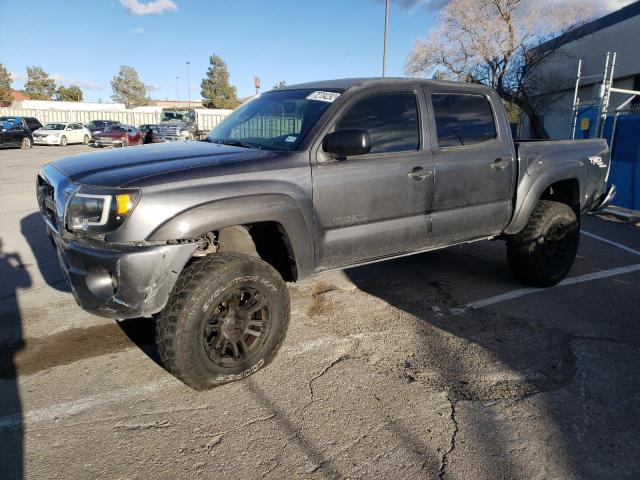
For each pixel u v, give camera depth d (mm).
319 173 3451
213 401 3104
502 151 4492
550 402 3111
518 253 4922
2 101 63719
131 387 3258
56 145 32000
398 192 3836
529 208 4730
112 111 49156
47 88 87188
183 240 2939
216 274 2986
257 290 3219
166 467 2537
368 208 3709
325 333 4055
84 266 2908
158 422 2895
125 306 2854
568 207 5047
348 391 3223
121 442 2723
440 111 4164
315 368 3500
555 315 4445
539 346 3852
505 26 25578
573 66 26516
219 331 3107
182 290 2939
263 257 3889
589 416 2973
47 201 3582
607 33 23891
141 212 2840
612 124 11016
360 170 3631
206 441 2734
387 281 5320
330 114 3582
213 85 82750
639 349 3820
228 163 3219
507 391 3236
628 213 9750
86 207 2918
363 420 2926
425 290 5059
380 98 3846
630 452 2670
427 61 27125
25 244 6797
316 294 4926
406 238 3990
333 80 4145
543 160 4785
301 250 3412
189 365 2980
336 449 2680
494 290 5070
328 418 2941
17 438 2748
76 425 2865
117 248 2830
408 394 3193
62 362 3578
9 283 5211
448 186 4133
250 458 2605
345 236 3650
